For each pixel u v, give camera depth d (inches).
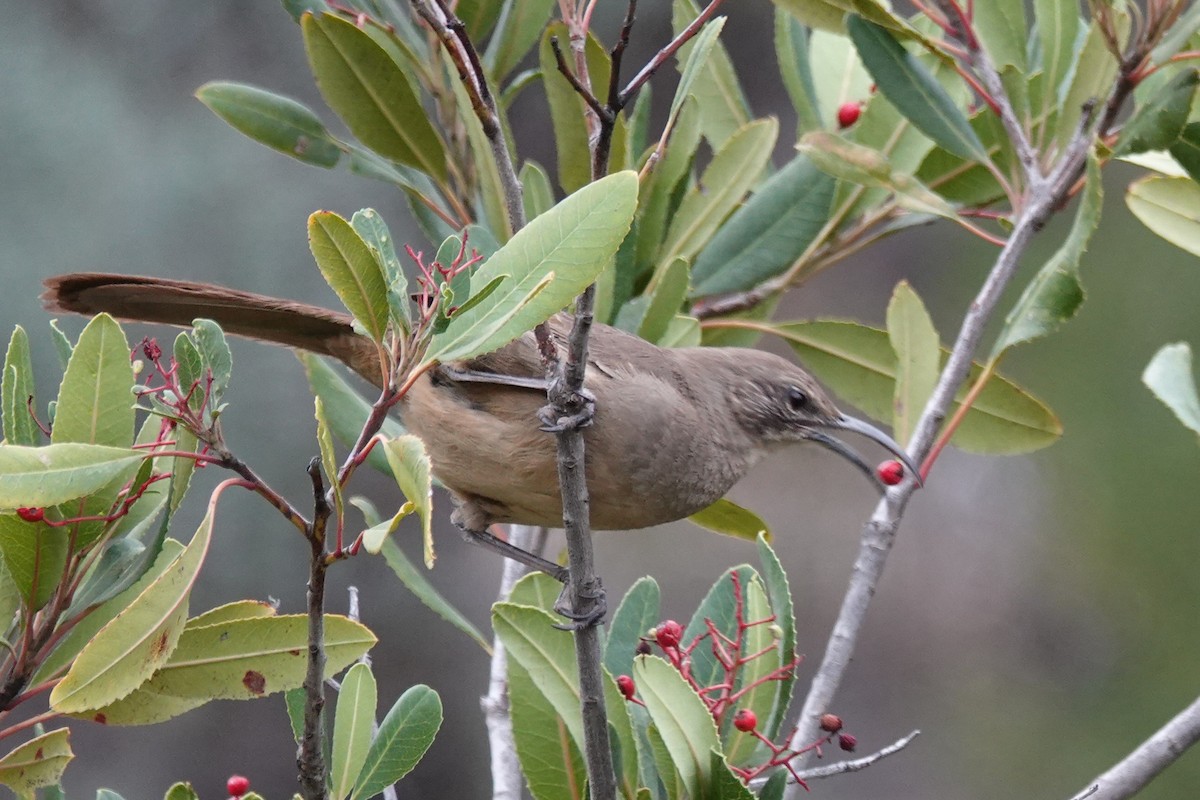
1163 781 590.9
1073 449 692.7
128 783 619.8
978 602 754.8
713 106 364.5
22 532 206.8
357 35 305.7
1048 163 303.1
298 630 218.8
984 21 325.4
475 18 319.3
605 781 224.4
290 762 639.1
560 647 241.6
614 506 314.7
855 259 824.9
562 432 232.5
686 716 227.9
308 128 320.8
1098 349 684.7
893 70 306.2
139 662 193.5
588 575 232.1
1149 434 676.1
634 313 331.6
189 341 205.0
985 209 353.1
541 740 241.6
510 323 197.2
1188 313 677.3
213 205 593.3
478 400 303.7
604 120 212.1
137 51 618.8
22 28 600.7
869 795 703.7
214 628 215.2
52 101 588.4
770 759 254.4
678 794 234.4
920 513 784.9
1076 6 313.3
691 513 331.9
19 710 574.6
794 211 353.1
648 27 717.3
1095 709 691.4
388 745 230.7
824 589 783.7
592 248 200.7
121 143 591.8
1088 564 706.2
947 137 305.1
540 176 309.3
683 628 272.8
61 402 204.2
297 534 581.9
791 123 820.0
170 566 193.8
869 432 354.9
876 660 745.6
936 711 726.5
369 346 319.9
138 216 583.8
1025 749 691.4
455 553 686.5
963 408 284.8
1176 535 673.6
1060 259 273.4
